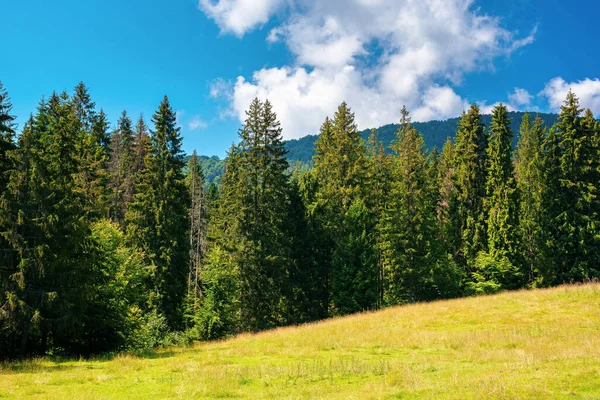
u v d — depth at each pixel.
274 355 18.50
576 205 38.28
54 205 19.38
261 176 35.09
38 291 18.34
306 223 39.00
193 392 11.63
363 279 39.03
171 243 32.38
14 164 19.05
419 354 17.45
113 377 13.98
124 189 41.91
